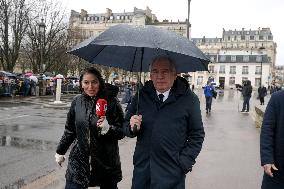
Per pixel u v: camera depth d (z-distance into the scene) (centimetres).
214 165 736
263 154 346
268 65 10712
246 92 2225
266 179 355
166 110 314
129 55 380
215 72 11094
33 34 3772
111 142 362
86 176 354
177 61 364
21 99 2591
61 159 387
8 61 3684
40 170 661
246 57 10931
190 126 319
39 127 1225
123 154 814
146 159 316
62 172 651
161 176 306
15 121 1359
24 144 906
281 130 346
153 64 322
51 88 3456
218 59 11112
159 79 319
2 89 2622
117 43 288
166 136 310
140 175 316
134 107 334
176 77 331
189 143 318
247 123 1573
